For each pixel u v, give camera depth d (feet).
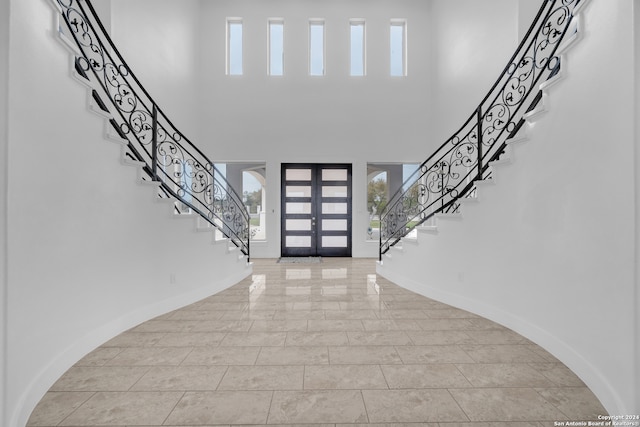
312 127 26.48
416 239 14.73
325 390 6.61
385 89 26.66
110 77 15.49
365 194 26.50
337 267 21.54
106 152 8.99
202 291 13.58
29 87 6.13
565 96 7.34
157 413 5.86
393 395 6.42
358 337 9.37
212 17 26.40
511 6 15.75
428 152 26.61
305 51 26.63
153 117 12.12
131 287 10.17
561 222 7.56
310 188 26.66
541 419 5.67
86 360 7.87
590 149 6.51
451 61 22.56
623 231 5.56
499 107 16.62
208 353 8.32
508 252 9.84
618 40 5.68
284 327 10.18
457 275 12.26
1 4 5.47
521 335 9.29
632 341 5.31
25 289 5.96
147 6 18.65
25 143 6.00
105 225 8.97
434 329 9.95
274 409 5.98
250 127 26.32
